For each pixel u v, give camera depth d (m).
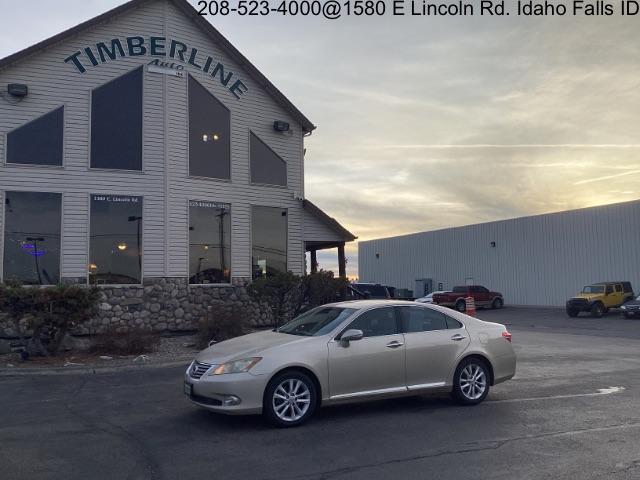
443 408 9.09
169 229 17.62
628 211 36.22
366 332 8.63
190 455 6.68
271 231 19.81
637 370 13.08
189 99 18.41
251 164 19.64
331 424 8.09
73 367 12.65
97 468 6.23
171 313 17.47
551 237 41.09
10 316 13.55
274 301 17.58
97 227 16.83
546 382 11.46
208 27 18.64
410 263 54.34
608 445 7.08
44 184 16.39
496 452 6.80
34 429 7.83
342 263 21.22
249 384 7.68
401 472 6.11
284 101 20.30
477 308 42.19
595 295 33.38
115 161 17.19
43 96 16.58
